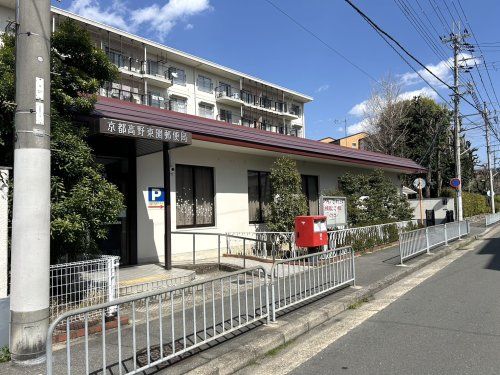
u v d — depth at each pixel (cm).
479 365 448
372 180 1814
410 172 2434
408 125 3716
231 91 4725
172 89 4062
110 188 643
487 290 814
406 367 450
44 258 466
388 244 1555
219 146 1248
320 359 488
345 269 831
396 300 766
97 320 585
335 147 1884
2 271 523
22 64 469
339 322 640
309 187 1772
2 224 528
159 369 439
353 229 1357
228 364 452
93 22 3275
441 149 3550
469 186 4559
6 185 535
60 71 645
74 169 614
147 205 1112
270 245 1305
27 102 466
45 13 482
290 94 5506
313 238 1126
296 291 695
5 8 2595
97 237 655
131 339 547
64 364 462
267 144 1323
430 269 1107
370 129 3803
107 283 604
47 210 473
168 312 679
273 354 512
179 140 903
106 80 731
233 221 1384
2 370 439
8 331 503
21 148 463
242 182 1428
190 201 1261
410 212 2027
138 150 1040
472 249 1507
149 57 3891
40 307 461
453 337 543
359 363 468
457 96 2366
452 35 2306
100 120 756
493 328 575
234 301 723
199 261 1164
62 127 617
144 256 1094
